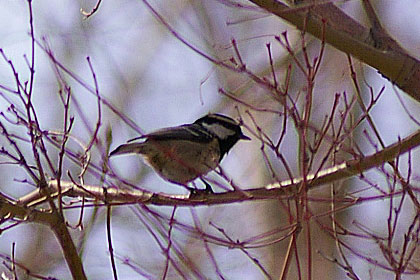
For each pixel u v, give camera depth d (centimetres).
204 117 1225
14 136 1093
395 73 949
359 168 952
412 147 940
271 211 1628
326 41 922
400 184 990
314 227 1542
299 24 902
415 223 990
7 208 896
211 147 1166
